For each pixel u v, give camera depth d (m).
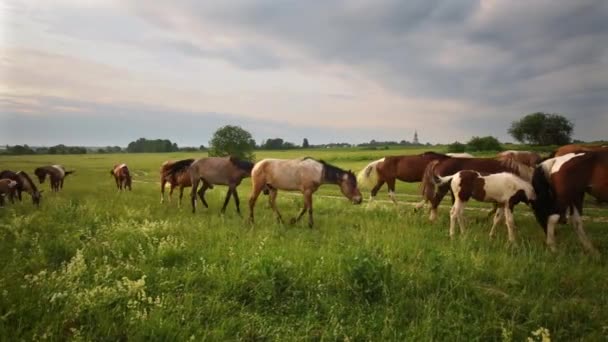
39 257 5.59
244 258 5.44
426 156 12.68
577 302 4.59
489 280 5.39
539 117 71.88
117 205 11.49
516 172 9.95
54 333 3.46
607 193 7.17
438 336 3.79
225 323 3.83
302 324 3.98
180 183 14.32
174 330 3.60
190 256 5.99
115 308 3.95
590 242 7.32
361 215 11.23
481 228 9.20
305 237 7.91
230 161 11.76
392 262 5.70
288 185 9.90
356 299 4.53
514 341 3.84
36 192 13.24
